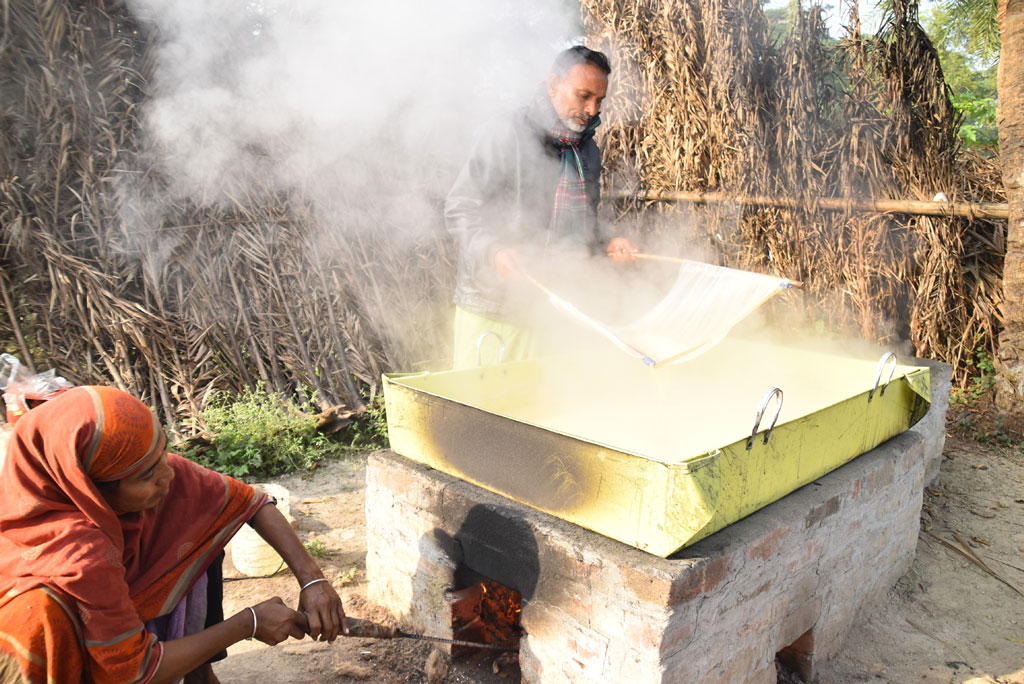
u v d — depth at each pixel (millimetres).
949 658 2471
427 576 2383
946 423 4102
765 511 2115
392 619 2568
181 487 1813
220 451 3951
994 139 8453
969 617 2684
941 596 2801
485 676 2305
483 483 2209
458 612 2316
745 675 2090
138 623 1546
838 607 2449
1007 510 3324
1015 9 3773
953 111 4328
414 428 2404
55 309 4105
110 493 1551
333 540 3223
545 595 2027
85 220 4273
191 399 4145
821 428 2219
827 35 4445
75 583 1443
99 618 1474
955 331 4367
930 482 3506
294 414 4246
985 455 3807
